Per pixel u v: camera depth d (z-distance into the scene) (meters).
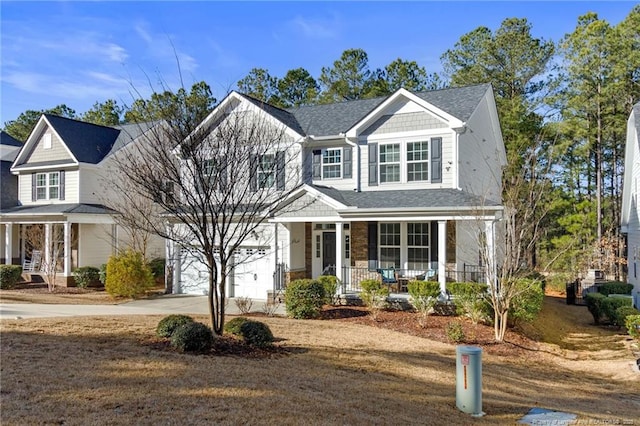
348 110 23.44
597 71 31.44
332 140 21.39
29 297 21.36
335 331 14.21
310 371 9.34
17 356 8.17
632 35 31.31
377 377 9.67
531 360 13.47
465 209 16.83
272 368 9.12
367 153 20.89
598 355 14.74
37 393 6.48
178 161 11.22
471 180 20.55
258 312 18.06
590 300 19.81
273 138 15.67
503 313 14.64
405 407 7.92
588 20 32.72
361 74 43.81
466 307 16.20
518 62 35.94
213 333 10.87
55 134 28.19
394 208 17.94
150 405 6.41
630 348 15.09
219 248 11.11
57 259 26.23
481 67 37.06
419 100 19.66
